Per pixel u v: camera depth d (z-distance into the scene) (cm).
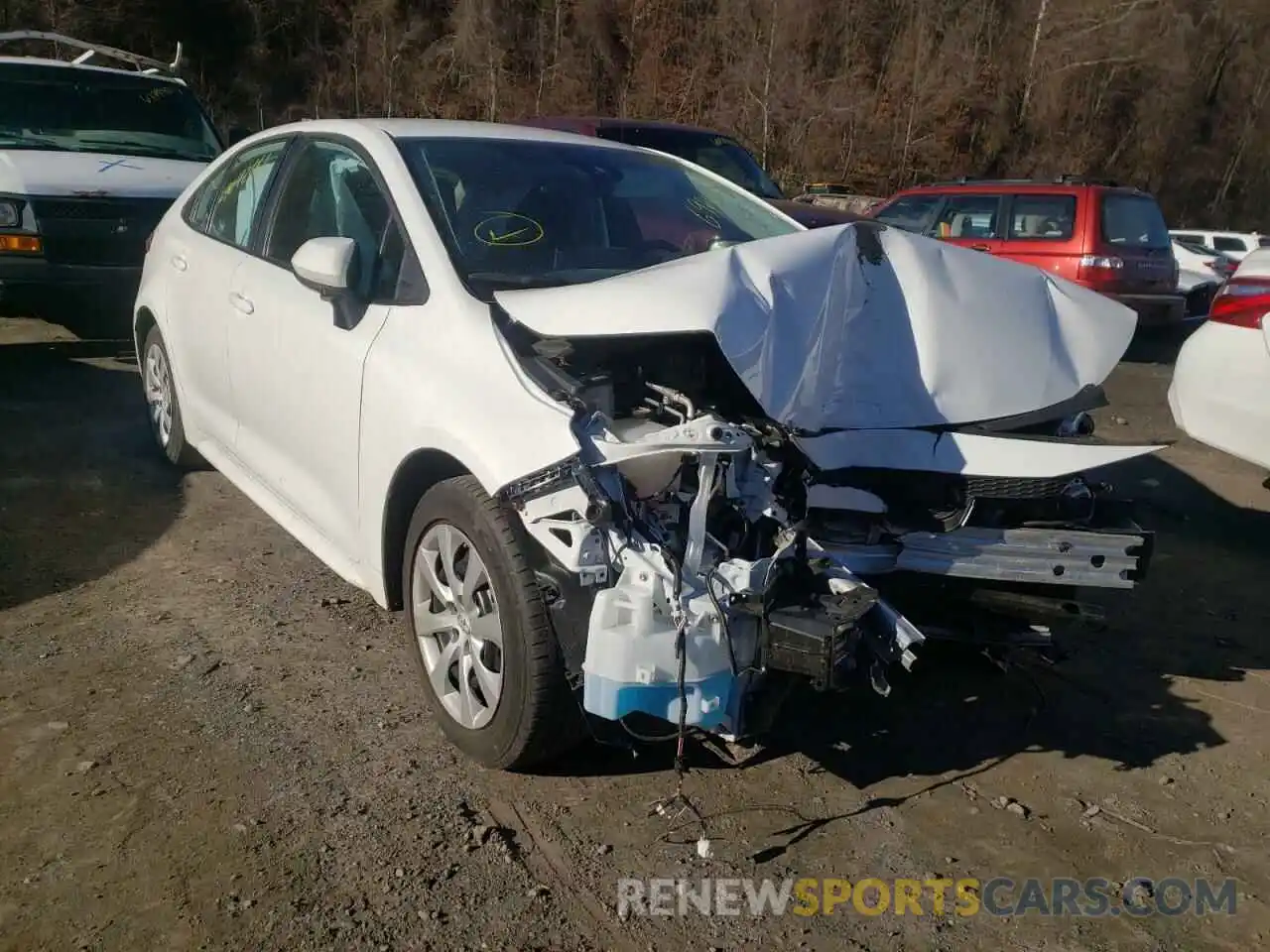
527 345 320
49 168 733
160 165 798
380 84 2839
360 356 356
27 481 531
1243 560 540
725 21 2956
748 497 305
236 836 284
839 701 375
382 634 400
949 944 266
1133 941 271
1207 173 3866
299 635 395
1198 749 359
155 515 501
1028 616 338
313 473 395
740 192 468
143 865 272
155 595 420
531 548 296
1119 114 3650
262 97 2770
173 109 882
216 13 2717
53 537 467
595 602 277
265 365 418
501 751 307
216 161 530
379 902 264
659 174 444
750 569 281
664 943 258
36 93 829
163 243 541
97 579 431
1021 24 3484
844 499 328
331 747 326
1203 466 704
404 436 330
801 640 274
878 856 295
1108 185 1157
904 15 3247
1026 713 376
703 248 410
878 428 335
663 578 274
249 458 448
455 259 350
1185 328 1244
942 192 1241
